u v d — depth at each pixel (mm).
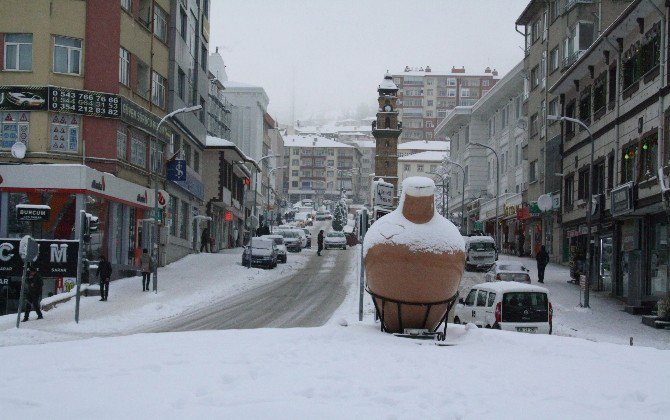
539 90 55844
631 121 32969
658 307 26344
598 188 38750
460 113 82312
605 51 36625
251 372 9305
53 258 28891
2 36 35500
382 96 91125
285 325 23750
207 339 12711
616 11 46219
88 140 36375
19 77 35406
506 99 70750
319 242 63000
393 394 8289
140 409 7340
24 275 22938
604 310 29719
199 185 56562
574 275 38812
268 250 48844
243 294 35031
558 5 50656
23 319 24609
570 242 45375
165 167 45781
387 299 13578
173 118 46469
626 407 8008
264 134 117000
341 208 131000
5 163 35000
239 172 73875
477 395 8391
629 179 33281
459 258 13523
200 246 59000
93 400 7723
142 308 28250
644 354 12344
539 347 12531
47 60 35469
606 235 36906
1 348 11875
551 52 52156
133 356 10656
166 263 46375
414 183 13414
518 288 19672
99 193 35062
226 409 7375
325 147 190000
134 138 40656
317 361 10375
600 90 38844
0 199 33969
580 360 11406
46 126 35344
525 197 60031
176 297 32188
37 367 9781
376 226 13859
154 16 43562
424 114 192625
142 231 42406
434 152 160750
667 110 28172
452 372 9805
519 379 9477
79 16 36312
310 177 190000
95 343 12328
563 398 8375
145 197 41406
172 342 12344
